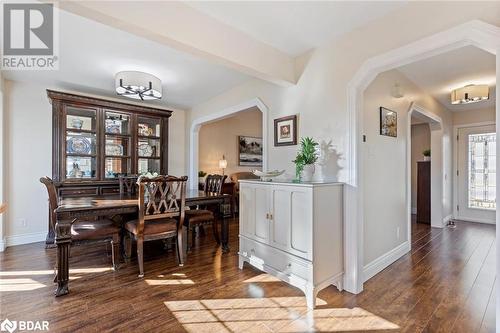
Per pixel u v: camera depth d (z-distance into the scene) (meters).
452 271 2.73
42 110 3.87
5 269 2.74
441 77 3.46
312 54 2.76
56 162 3.71
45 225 3.89
